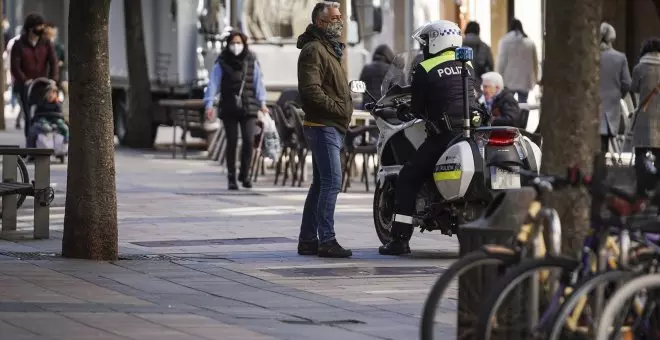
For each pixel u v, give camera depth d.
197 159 64.56
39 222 35.09
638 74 44.38
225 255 32.28
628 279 17.25
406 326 22.86
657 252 17.89
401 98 32.78
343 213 41.91
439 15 63.81
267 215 41.34
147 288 26.88
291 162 51.97
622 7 63.31
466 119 30.50
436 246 34.19
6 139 72.00
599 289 17.30
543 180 18.23
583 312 17.30
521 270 17.36
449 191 30.36
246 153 50.09
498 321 17.33
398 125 32.66
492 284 17.83
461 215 30.64
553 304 17.42
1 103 80.50
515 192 18.86
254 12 60.91
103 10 30.47
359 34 61.34
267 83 60.56
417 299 25.86
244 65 49.31
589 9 21.06
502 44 57.12
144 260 31.11
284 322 23.08
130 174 56.00
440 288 17.73
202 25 65.31
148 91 71.25
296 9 60.84
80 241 30.95
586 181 18.08
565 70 21.16
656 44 44.22
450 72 31.05
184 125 64.12
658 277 16.95
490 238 18.89
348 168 50.09
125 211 42.25
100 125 30.86
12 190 35.03
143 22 70.88
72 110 30.88
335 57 31.81
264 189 50.41
